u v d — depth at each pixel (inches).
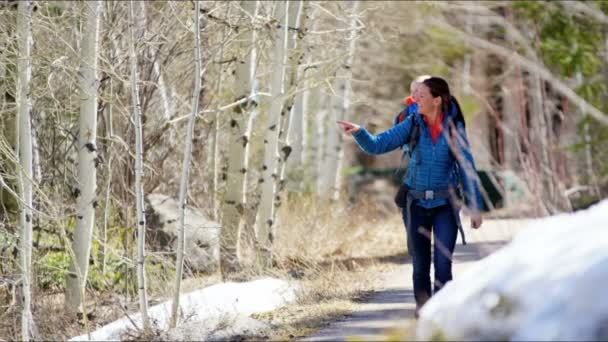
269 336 847.7
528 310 575.2
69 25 1157.1
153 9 1321.4
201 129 1534.2
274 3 1422.2
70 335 966.4
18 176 986.7
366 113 3046.3
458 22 2191.2
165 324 917.2
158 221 1370.6
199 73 943.0
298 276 1288.1
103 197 1262.3
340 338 805.2
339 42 1686.8
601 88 1663.4
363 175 3112.7
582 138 1350.9
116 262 1251.8
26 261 1001.5
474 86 1622.8
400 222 2039.9
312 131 2903.5
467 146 792.3
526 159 776.9
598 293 562.6
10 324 1024.9
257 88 1550.2
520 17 1756.9
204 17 1325.0
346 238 1640.0
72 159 1259.2
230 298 1086.4
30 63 1034.7
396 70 3031.5
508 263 614.5
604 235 603.8
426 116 802.8
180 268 911.0
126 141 1296.8
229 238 1378.0
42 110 1179.9
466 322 596.4
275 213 1486.2
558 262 593.6
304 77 1476.4
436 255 796.0
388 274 1267.2
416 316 813.9
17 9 1077.8
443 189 799.7
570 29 1695.4
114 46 1242.0
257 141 1817.2
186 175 929.5
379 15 1907.0
